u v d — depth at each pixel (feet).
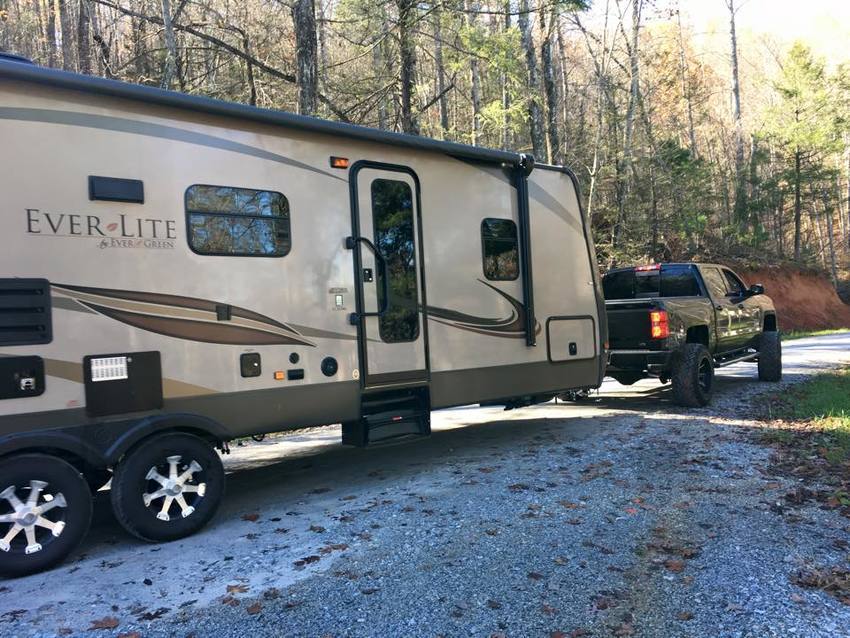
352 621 11.09
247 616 11.37
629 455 21.68
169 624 11.14
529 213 23.98
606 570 12.82
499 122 54.49
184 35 53.67
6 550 13.24
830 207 137.49
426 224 20.85
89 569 13.70
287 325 17.40
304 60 39.01
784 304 101.55
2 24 61.87
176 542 15.20
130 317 14.94
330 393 18.20
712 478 18.69
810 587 11.83
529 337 23.62
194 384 15.76
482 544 14.32
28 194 13.82
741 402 30.81
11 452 13.52
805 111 126.00
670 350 28.76
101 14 60.39
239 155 16.83
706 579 12.27
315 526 15.96
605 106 83.82
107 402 14.53
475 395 21.98
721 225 115.85
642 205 84.53
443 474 20.43
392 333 19.72
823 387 32.48
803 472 18.88
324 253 18.26
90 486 15.98
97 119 14.76
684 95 122.31
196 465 15.75
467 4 53.47
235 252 16.60
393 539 14.82
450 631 10.69
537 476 19.66
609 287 35.29
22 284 13.65
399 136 19.95
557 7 52.80
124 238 14.96
